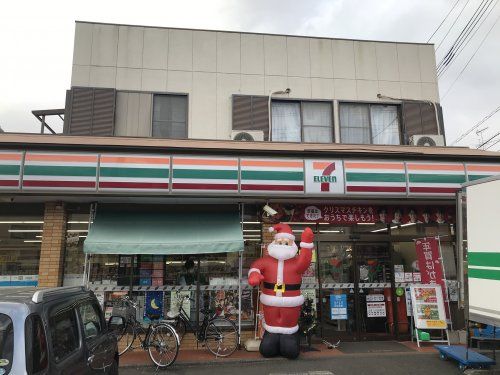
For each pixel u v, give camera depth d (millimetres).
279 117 12477
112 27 12164
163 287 9859
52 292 4031
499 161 10000
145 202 9938
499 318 6082
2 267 9539
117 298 9695
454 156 9789
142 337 9352
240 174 9148
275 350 8555
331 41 13062
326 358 8641
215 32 12578
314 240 10492
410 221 10711
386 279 10625
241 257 9766
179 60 12273
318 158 9453
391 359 8555
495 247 6219
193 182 8984
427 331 10031
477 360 7504
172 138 11008
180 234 9281
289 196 9328
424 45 13484
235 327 9117
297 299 8570
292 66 12727
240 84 12391
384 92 12992
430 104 12953
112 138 10062
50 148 8688
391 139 12789
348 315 10359
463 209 7188
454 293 10594
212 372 7738
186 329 9539
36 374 3146
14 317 3273
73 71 11773
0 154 8586
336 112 12609
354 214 10555
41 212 9789
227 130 12086
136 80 11984
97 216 9719
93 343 4512
